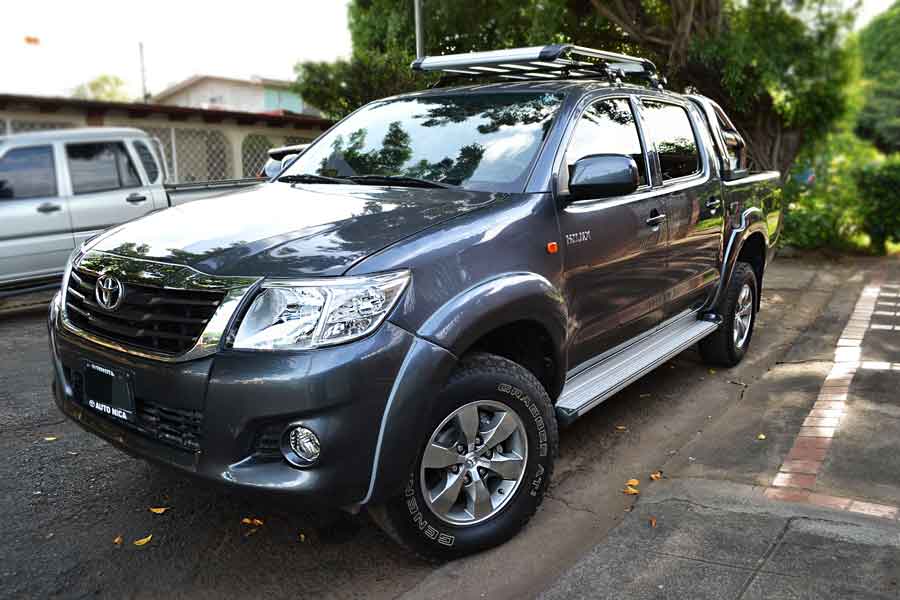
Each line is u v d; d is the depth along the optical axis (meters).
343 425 2.36
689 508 3.11
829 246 10.95
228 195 3.46
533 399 2.93
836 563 2.63
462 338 2.59
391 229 2.72
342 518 3.20
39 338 6.45
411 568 2.83
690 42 10.52
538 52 3.68
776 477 3.37
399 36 14.53
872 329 6.04
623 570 2.68
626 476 3.65
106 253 2.83
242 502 3.32
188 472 2.46
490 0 12.41
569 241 3.23
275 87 35.75
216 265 2.51
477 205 2.99
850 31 10.58
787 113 10.93
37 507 3.27
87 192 7.65
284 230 2.75
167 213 3.19
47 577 2.75
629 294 3.78
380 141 3.78
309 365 2.32
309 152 4.05
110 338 2.67
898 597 2.43
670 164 4.30
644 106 4.21
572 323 3.33
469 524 2.83
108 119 13.30
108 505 3.30
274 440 2.41
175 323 2.50
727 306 5.10
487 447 2.83
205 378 2.38
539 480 3.00
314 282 2.38
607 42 12.03
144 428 2.60
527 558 2.89
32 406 4.58
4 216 7.10
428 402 2.50
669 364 5.45
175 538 3.03
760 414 4.24
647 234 3.84
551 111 3.51
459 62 4.02
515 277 2.86
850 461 3.48
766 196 5.64
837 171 11.12
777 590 2.50
